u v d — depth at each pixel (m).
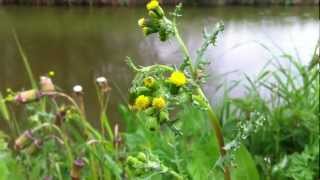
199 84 0.13
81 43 0.63
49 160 0.24
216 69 0.47
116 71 0.52
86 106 0.42
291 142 0.27
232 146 0.14
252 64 0.49
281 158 0.25
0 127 0.32
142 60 0.54
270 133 0.27
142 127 0.24
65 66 0.55
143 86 0.13
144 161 0.14
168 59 0.51
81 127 0.27
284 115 0.28
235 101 0.30
